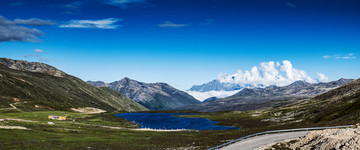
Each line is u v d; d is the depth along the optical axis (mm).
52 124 130125
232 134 101562
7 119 121438
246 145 63469
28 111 189375
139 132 129250
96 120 179500
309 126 84938
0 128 90125
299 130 77875
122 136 107438
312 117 141000
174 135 114312
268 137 70625
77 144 79688
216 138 93562
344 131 49719
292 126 96812
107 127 151125
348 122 78688
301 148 50594
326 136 48406
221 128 167750
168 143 89062
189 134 118188
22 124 109062
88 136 101375
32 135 87062
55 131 105062
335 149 42469
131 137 105375
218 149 62688
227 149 61031
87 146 77625
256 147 60375
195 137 104750
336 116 110250
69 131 110125
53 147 72188
